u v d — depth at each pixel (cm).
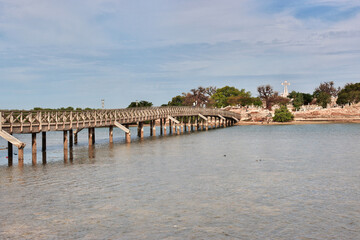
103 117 5881
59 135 8644
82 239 1870
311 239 1862
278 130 9856
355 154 4644
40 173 3362
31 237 1895
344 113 14738
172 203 2428
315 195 2609
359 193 2659
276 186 2867
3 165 3825
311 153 4791
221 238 1881
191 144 5962
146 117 7206
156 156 4466
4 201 2461
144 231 1970
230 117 12575
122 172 3409
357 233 1925
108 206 2362
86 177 3186
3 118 3691
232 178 3159
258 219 2131
